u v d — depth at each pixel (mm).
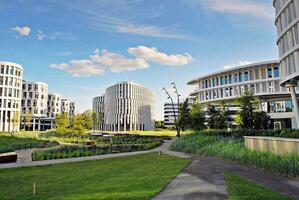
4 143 36250
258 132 30312
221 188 9688
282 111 56531
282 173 12570
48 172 14383
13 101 91625
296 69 26234
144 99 150125
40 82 118250
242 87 58125
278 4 31594
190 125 43156
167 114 163000
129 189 9570
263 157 14570
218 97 62969
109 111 142625
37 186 10883
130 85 136625
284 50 29703
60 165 17016
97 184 10789
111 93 142375
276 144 15469
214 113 44375
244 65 56812
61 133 56719
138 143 35969
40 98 117812
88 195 8875
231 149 18484
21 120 108875
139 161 18156
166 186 10047
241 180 11062
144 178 11680
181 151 25453
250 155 15727
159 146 32812
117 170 14477
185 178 11625
